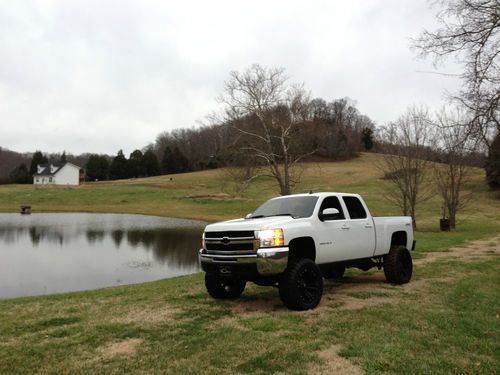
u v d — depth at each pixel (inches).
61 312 314.2
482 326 250.8
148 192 3107.8
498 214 1667.1
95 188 3415.4
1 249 1002.7
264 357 204.2
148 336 242.4
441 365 192.5
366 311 288.4
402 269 397.1
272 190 2716.5
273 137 1317.7
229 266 293.1
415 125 1232.8
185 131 6215.6
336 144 2258.9
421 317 272.2
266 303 323.3
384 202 1995.6
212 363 198.2
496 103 362.6
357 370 188.4
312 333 240.5
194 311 300.5
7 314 315.3
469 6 362.6
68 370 193.5
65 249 999.0
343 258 337.7
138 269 735.7
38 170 4621.1
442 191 1262.3
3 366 199.5
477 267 489.7
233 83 1306.6
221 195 2751.0
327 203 340.8
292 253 313.4
